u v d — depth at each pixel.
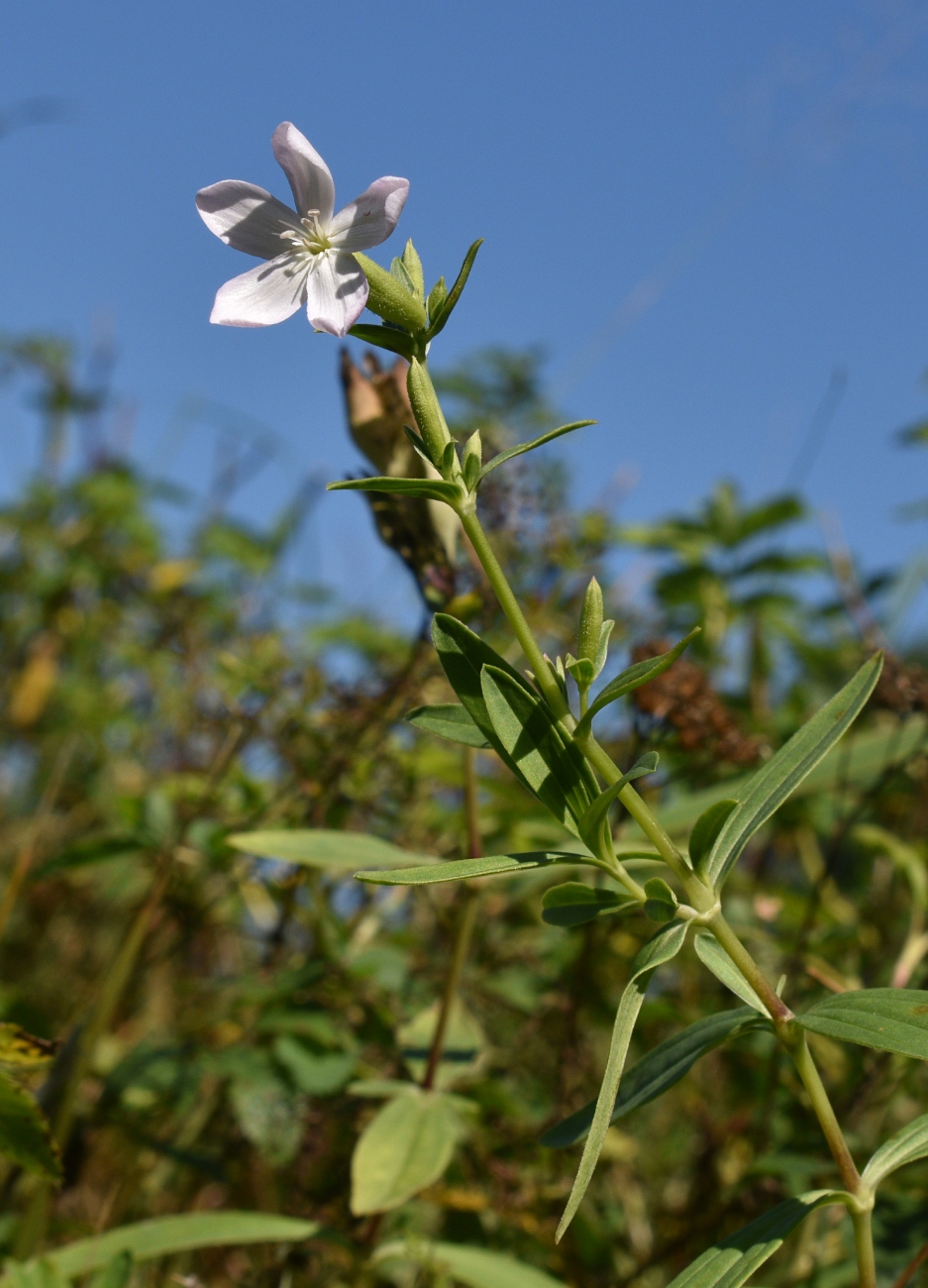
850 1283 0.43
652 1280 0.49
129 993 0.54
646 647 0.49
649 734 0.48
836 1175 0.44
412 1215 0.47
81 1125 0.48
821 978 0.47
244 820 0.51
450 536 0.44
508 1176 0.46
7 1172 0.48
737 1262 0.32
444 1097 0.44
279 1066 0.47
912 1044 0.31
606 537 0.58
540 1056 0.53
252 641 0.59
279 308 0.33
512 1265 0.42
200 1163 0.46
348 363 0.44
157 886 0.48
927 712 0.50
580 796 0.33
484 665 0.33
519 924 0.57
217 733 0.56
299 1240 0.45
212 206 0.33
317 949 0.50
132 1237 0.42
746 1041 0.50
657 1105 0.59
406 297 0.33
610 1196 0.52
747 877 0.63
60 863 0.49
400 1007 0.49
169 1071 0.48
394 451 0.43
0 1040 0.38
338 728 0.50
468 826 0.44
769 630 0.76
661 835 0.33
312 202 0.33
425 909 0.57
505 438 0.76
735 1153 0.52
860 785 0.62
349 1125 0.48
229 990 0.54
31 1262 0.40
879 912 0.57
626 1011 0.32
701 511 0.76
